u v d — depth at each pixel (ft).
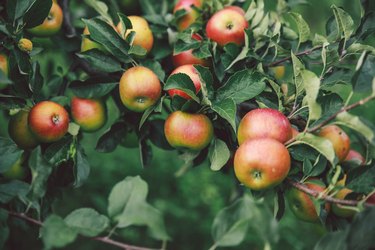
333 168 2.81
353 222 2.57
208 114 3.17
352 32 3.21
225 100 2.98
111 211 2.79
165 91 3.27
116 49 3.25
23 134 3.20
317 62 3.60
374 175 2.87
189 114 3.08
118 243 2.77
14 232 4.30
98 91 3.41
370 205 2.79
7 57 3.14
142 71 3.15
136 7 4.10
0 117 7.23
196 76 3.17
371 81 2.77
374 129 2.70
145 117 3.18
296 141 2.87
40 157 2.84
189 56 3.51
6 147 2.85
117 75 3.54
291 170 3.01
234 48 3.38
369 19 3.25
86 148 8.48
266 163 2.81
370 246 2.65
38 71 3.25
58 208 7.48
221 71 3.42
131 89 3.13
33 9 3.13
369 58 2.85
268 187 2.89
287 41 3.63
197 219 8.02
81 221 2.77
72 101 3.46
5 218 2.75
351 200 2.86
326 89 3.43
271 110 2.98
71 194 7.77
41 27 3.52
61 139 3.23
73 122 3.45
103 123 3.53
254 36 3.46
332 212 3.13
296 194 3.05
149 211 2.73
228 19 3.43
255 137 2.93
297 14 3.24
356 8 5.47
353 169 2.86
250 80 3.11
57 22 3.57
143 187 2.81
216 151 3.12
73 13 4.28
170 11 4.15
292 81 3.16
